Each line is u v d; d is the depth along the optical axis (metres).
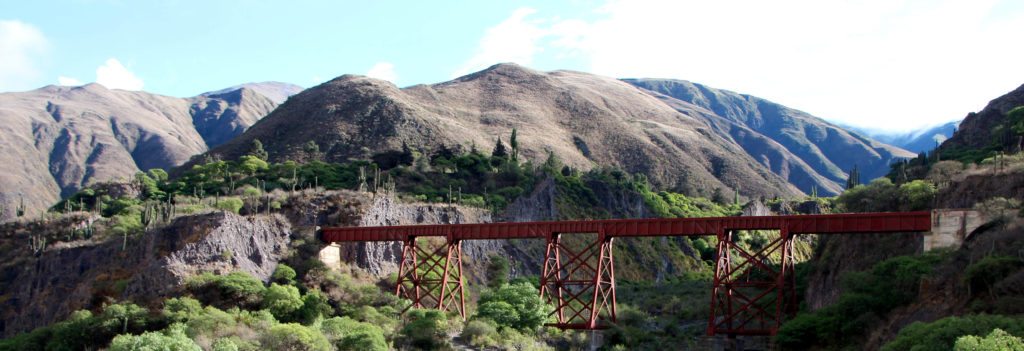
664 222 113.62
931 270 89.00
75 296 135.50
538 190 196.88
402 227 134.62
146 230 143.75
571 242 180.12
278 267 138.50
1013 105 173.62
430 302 144.38
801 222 105.12
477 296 154.62
